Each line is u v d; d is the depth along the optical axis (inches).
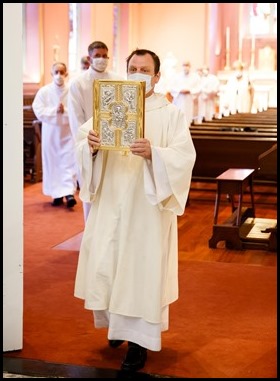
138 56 149.3
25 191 413.4
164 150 145.3
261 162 275.0
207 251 274.4
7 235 160.9
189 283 224.8
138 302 150.5
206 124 466.9
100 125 146.3
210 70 848.9
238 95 682.8
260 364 159.0
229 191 285.1
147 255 149.6
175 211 149.3
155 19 837.2
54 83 368.5
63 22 640.4
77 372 152.9
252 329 182.5
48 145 361.4
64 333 177.8
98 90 145.4
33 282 223.3
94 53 242.2
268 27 878.4
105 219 152.6
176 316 192.1
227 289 218.8
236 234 276.7
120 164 151.7
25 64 611.8
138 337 151.6
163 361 159.9
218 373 153.9
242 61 889.5
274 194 412.2
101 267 151.6
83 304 201.5
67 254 262.1
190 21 831.1
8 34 157.2
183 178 147.7
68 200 358.9
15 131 160.4
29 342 171.2
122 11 818.8
